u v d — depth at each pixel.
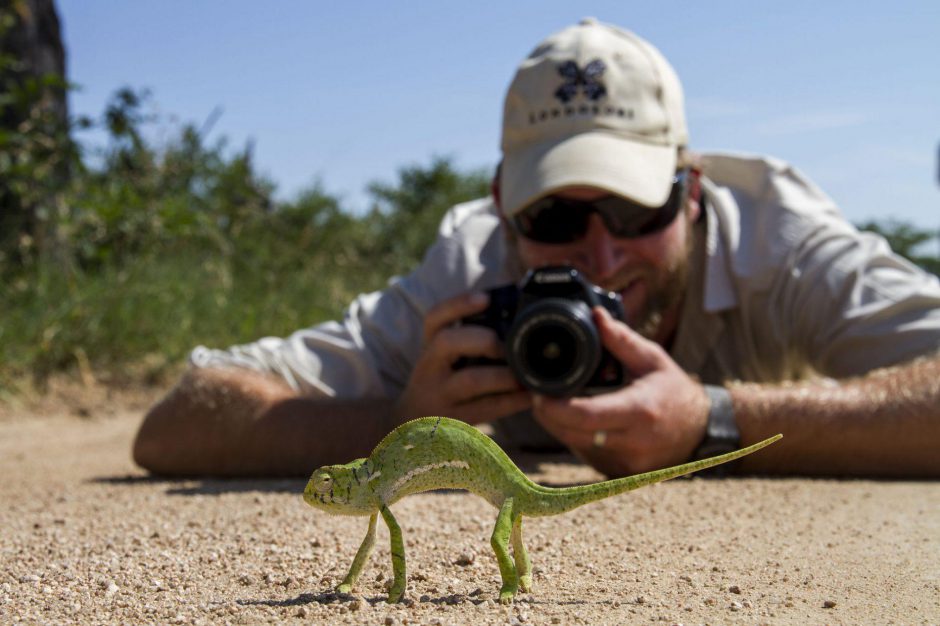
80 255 1.93
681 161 0.99
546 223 0.95
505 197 0.98
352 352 1.03
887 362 0.94
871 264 0.98
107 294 1.75
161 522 0.75
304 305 2.05
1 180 1.82
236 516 0.76
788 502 0.76
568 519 0.71
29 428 1.42
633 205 0.94
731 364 1.04
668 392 0.84
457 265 1.05
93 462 1.12
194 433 0.98
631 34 1.03
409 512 0.75
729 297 1.01
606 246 0.95
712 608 0.49
